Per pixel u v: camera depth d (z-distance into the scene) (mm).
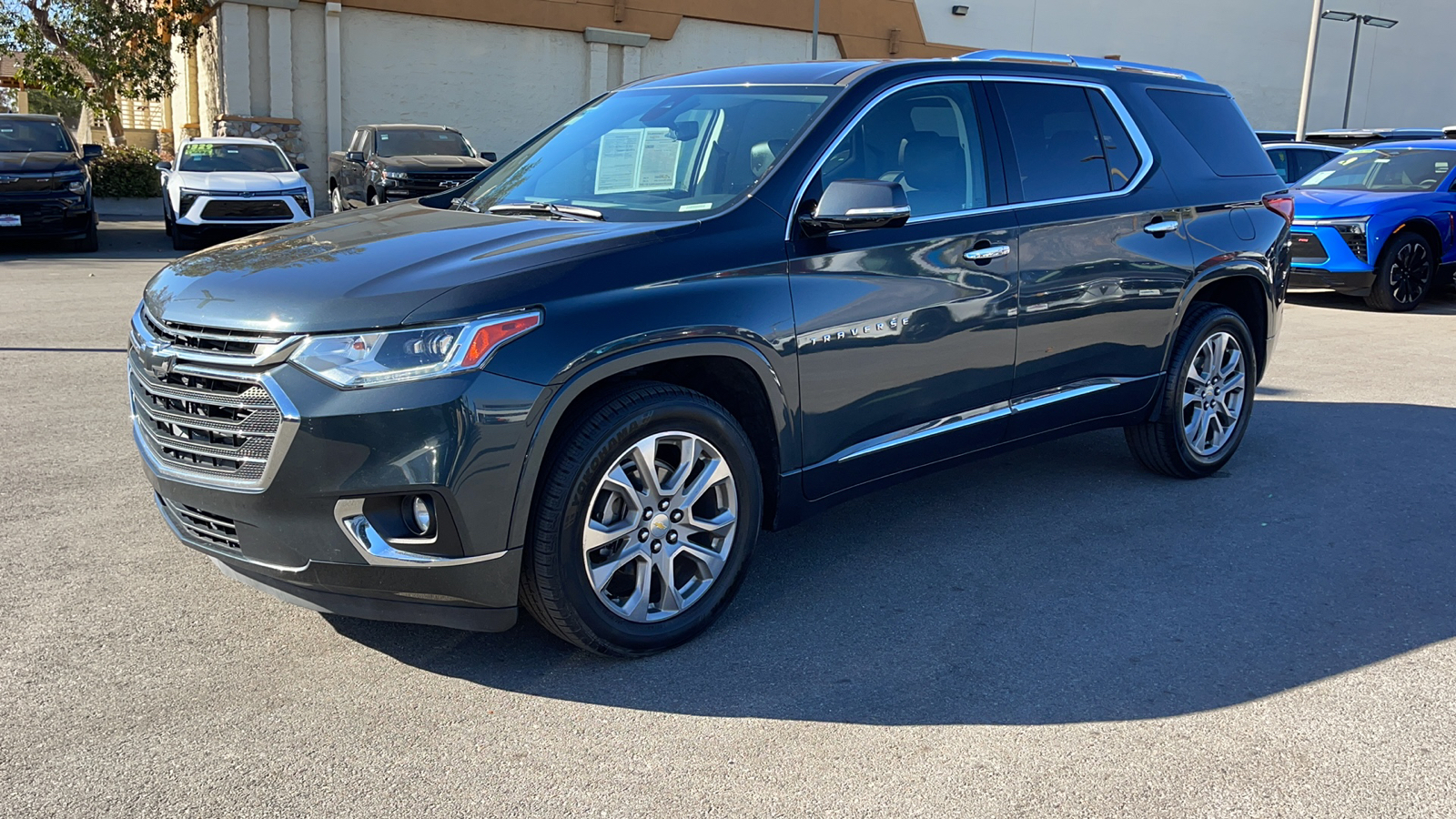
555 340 3016
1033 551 4328
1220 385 5242
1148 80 5074
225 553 3160
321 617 3615
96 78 23297
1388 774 2797
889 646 3482
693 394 3324
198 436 3121
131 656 3301
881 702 3129
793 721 3016
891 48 28938
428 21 23422
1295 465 5605
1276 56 34969
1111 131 4781
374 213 4184
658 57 26203
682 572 3555
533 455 2998
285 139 22266
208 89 24422
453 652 3398
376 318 2893
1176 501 4984
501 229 3518
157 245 16516
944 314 3967
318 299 2967
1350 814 2617
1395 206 11367
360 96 23125
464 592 3027
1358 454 5828
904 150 4012
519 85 24656
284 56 22062
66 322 9062
